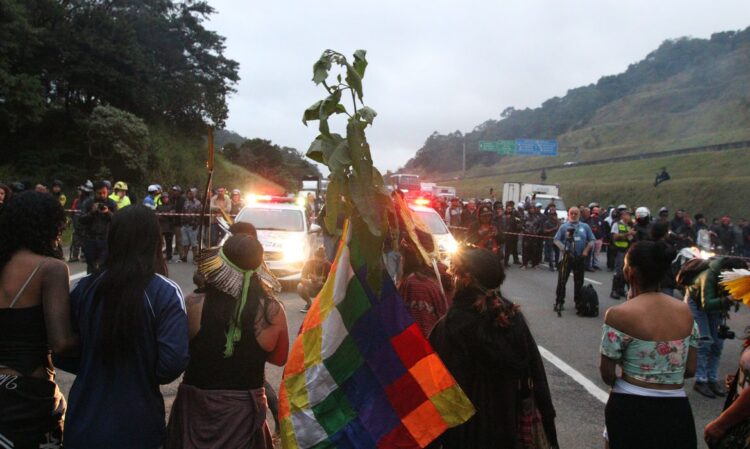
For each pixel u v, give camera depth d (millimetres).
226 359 2988
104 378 2742
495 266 3082
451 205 22312
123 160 39656
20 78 34531
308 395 3102
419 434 2990
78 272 13398
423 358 3049
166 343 2746
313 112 2828
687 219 19438
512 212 19359
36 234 2885
